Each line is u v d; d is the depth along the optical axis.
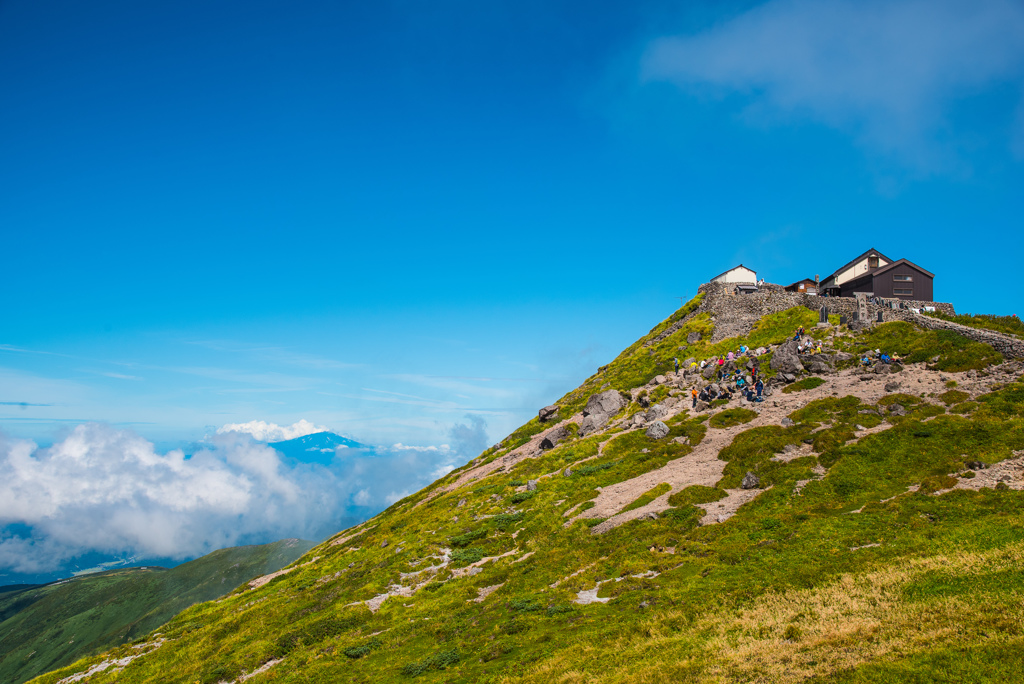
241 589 77.50
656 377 89.81
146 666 52.16
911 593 27.11
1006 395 49.38
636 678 25.88
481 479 81.12
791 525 39.91
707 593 33.47
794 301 107.00
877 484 42.50
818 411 59.53
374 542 69.56
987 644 21.19
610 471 63.34
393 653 39.78
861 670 21.77
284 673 40.91
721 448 59.06
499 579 47.69
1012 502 34.16
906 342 72.12
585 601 38.09
